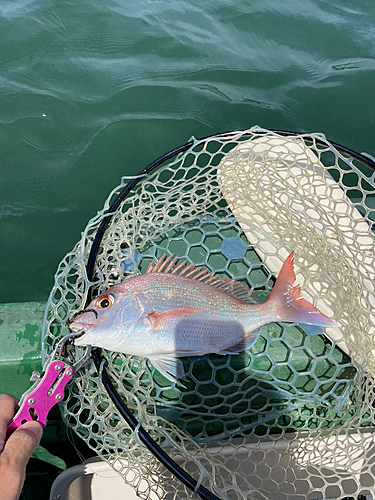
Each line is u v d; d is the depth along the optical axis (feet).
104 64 4.02
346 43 4.35
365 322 1.75
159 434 1.57
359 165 3.25
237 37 4.38
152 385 1.69
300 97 3.86
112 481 1.77
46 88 3.77
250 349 1.79
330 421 1.81
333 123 3.67
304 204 1.90
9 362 1.68
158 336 1.64
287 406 1.76
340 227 2.03
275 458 1.74
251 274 2.10
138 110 3.67
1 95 3.68
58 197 3.13
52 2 4.47
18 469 1.13
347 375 1.79
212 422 1.81
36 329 1.77
